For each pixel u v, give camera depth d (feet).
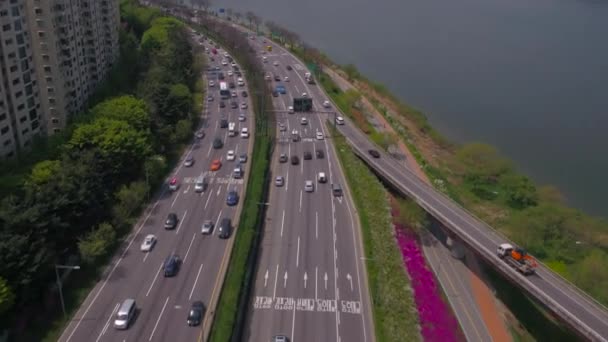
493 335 362.33
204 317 315.17
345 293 354.74
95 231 361.51
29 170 387.14
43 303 313.12
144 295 332.39
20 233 305.12
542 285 351.87
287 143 594.65
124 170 435.94
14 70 426.92
